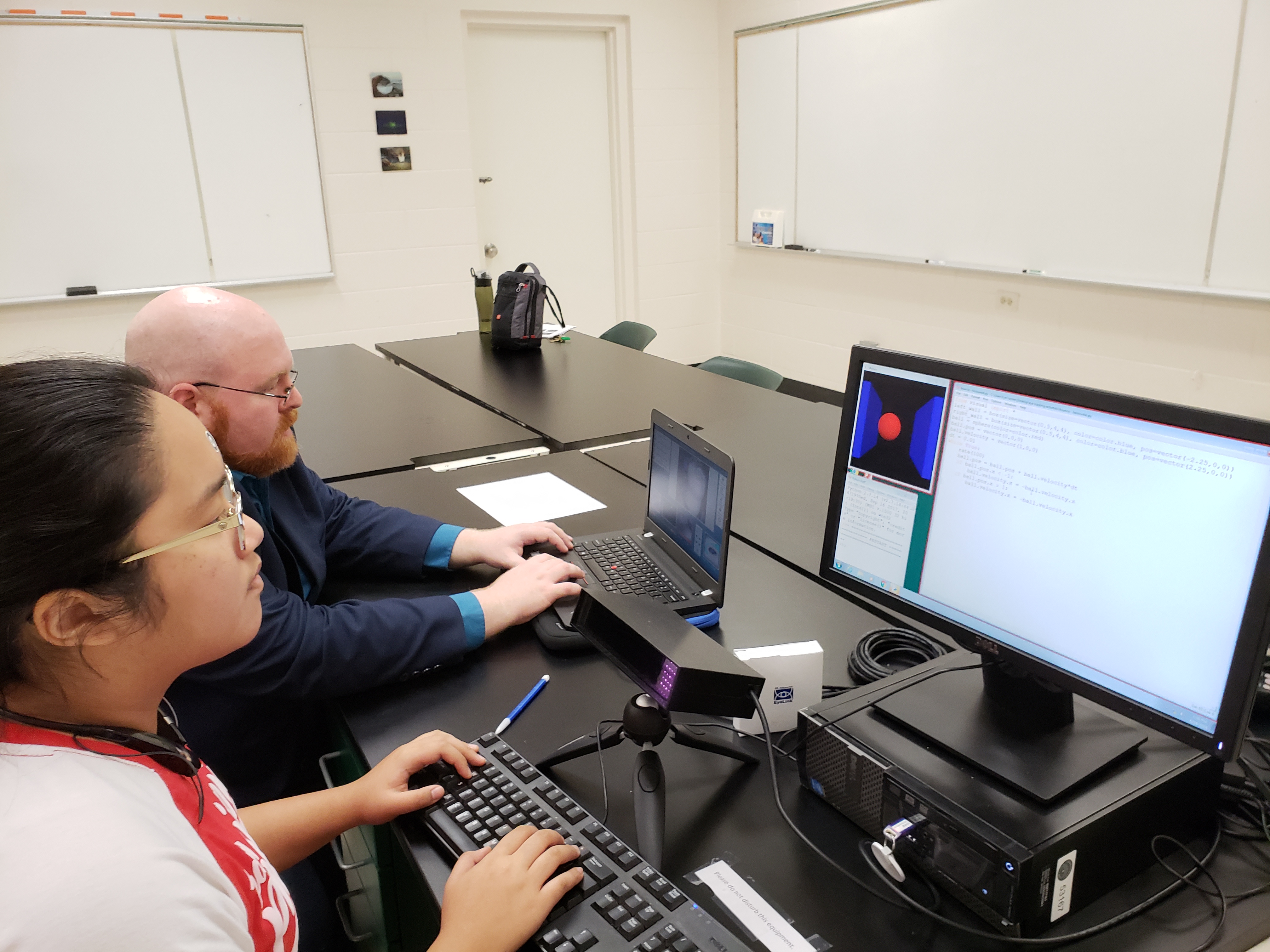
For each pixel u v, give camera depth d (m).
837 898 0.83
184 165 4.27
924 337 4.57
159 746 0.63
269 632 1.13
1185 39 3.21
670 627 1.02
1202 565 0.77
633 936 0.74
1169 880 0.84
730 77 5.43
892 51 4.32
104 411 0.56
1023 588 0.91
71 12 3.91
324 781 1.41
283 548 1.40
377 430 2.34
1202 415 0.75
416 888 1.22
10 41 3.84
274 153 4.46
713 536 1.27
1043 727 0.92
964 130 4.08
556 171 5.40
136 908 0.51
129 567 0.57
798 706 1.09
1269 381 3.25
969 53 3.97
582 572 1.35
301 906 1.33
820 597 1.40
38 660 0.56
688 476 1.35
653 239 5.65
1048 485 0.88
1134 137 3.45
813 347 5.29
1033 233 3.90
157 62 4.11
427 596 1.46
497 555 1.47
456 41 4.77
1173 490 0.78
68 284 4.16
